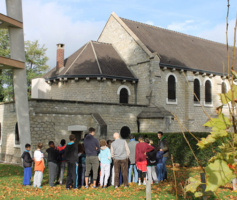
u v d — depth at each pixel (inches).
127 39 1135.6
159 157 486.6
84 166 472.4
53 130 792.9
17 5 736.3
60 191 419.2
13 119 866.8
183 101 1122.7
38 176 452.1
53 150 459.5
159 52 1109.1
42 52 1737.2
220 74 1228.5
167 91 1070.4
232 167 141.5
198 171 606.5
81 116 849.5
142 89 1044.5
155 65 1013.2
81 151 471.8
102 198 372.2
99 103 892.6
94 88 992.9
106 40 1248.2
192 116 1121.4
